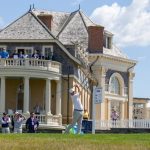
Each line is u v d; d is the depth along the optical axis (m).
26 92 61.50
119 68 92.00
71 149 22.41
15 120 48.22
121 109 92.38
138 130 63.94
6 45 67.19
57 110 64.19
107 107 89.50
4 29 68.62
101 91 44.66
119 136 30.31
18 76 61.62
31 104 64.38
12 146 22.92
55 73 63.81
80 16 92.75
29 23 69.19
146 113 126.25
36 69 61.81
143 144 24.52
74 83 66.50
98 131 62.84
